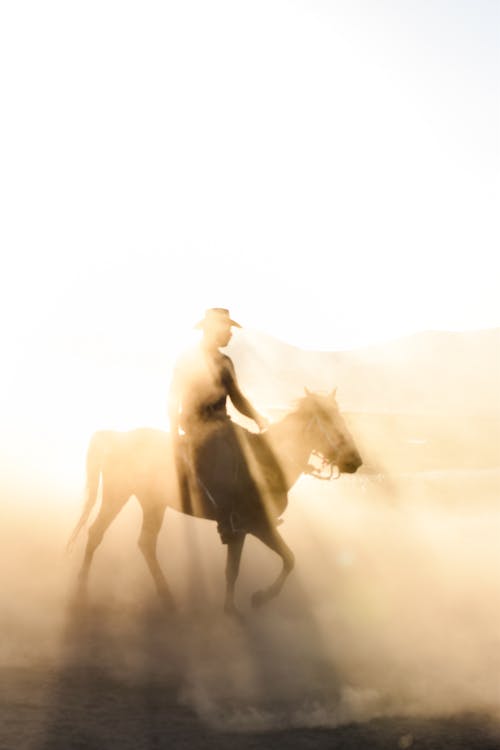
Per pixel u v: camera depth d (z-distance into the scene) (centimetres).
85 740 669
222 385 1098
